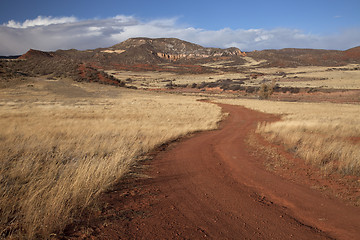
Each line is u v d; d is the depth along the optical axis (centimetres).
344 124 1705
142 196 484
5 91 5241
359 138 1216
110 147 904
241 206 457
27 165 554
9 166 580
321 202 486
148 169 711
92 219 362
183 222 379
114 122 2008
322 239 344
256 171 719
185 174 675
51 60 9838
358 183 584
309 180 627
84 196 425
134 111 3284
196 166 772
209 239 332
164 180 608
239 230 362
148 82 14012
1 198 368
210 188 559
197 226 368
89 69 9588
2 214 335
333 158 791
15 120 1894
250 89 9881
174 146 1160
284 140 1170
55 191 409
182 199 481
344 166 691
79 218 359
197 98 7438
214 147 1141
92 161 650
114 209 407
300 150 909
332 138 1176
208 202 471
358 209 451
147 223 367
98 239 307
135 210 412
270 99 7212
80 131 1352
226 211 432
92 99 5284
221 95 8962
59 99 4859
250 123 2669
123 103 4694
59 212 340
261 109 4303
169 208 432
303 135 1241
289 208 457
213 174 682
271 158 885
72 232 320
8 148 769
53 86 6438
